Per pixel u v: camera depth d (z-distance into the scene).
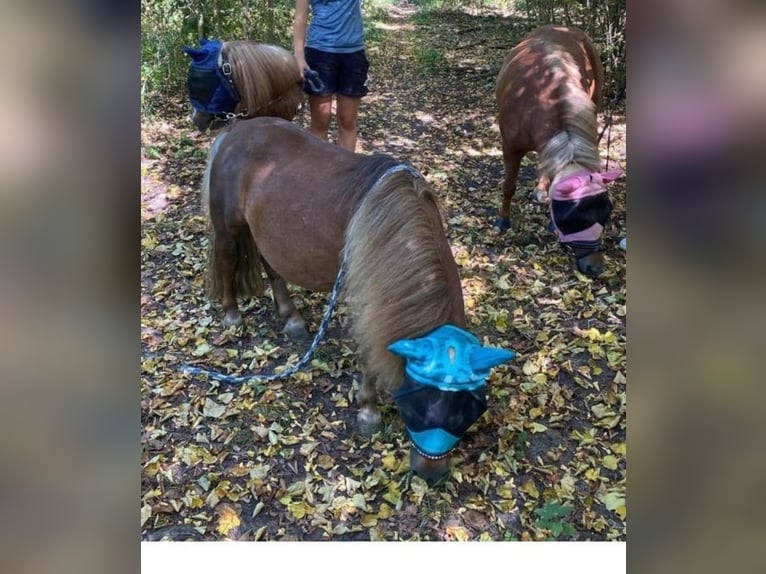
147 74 5.97
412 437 2.02
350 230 2.22
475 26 11.91
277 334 3.38
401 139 6.12
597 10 6.06
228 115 3.23
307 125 6.26
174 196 4.84
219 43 3.15
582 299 3.56
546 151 3.55
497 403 2.82
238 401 2.90
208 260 3.29
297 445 2.66
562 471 2.50
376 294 2.10
